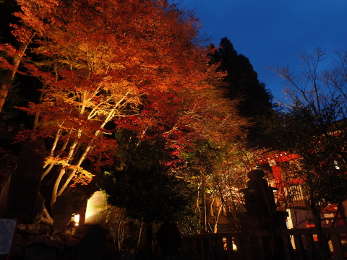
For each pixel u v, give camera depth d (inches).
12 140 591.5
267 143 343.6
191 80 598.5
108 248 385.1
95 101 520.1
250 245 271.7
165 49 566.3
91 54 487.8
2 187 477.7
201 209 570.3
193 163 552.7
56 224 489.1
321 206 315.9
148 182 422.3
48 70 594.6
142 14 529.3
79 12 502.9
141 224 448.5
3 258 183.2
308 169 296.7
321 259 208.5
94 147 520.1
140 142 501.7
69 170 574.6
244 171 508.4
